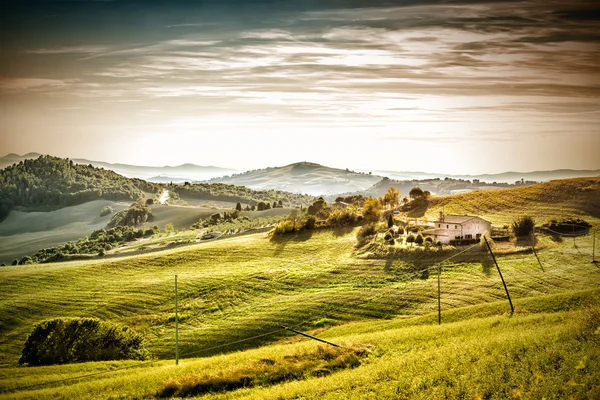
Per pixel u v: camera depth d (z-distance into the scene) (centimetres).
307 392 3562
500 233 12862
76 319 7669
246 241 15988
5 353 9050
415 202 18812
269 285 11156
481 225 13038
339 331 7419
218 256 14512
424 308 8325
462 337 4716
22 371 6059
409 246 12131
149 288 12000
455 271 10156
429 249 11719
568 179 18000
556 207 15675
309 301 9544
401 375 3588
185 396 4075
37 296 12356
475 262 10550
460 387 3091
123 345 7569
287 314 9044
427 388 3216
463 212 16462
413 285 9631
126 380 4784
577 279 8862
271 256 13950
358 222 16288
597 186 16800
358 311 8675
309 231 16012
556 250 10950
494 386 2983
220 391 4075
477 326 5256
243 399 3616
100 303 11388
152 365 6284
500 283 9006
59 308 11369
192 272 13175
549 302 6456
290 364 4438
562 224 13075
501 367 3250
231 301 10494
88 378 5366
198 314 10050
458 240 12444
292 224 16450
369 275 10888
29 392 4709
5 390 5153
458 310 7056
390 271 10931
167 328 9550
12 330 10412
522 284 8838
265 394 3662
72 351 7338
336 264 12088
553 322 4778
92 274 14075
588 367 2931
